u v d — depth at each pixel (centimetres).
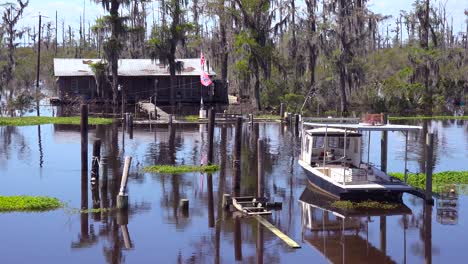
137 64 7656
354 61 6894
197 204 2505
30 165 3400
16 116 6612
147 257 1862
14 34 9481
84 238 2036
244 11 7000
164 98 7456
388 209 2412
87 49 13650
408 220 2273
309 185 2869
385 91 7775
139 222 2230
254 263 1814
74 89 7262
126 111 6881
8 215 2288
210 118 3344
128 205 2464
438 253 1916
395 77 8219
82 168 3078
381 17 8375
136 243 1994
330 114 6800
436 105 7894
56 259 1836
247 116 6588
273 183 2950
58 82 7481
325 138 2744
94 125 5672
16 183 2877
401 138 5116
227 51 7281
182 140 4628
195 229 2152
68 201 2517
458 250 1942
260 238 2055
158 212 2369
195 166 3294
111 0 6862
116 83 6844
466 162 3712
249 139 4819
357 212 2377
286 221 2255
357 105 7562
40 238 2028
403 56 9319
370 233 2120
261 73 7606
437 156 3975
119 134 4978
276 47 7712
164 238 2045
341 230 2150
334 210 2408
